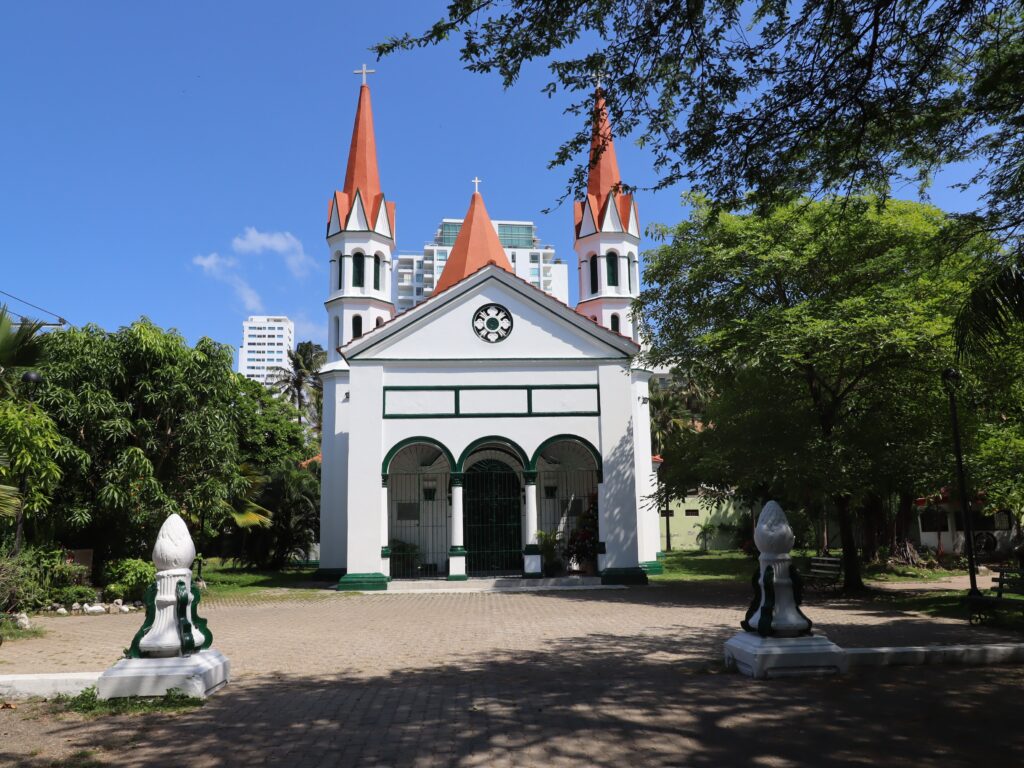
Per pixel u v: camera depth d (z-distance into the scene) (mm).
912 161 9883
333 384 27547
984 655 8750
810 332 15062
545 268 125500
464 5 7281
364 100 31609
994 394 16453
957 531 35562
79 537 19375
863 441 17312
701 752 5641
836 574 18875
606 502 22531
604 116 8812
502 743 5949
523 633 12445
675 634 11977
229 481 21109
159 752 5844
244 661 10086
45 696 7672
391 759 5598
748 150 9109
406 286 132250
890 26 8148
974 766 5289
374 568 21906
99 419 18078
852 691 7414
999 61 8758
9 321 14727
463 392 23078
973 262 12289
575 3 7527
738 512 47625
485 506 26047
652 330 20172
